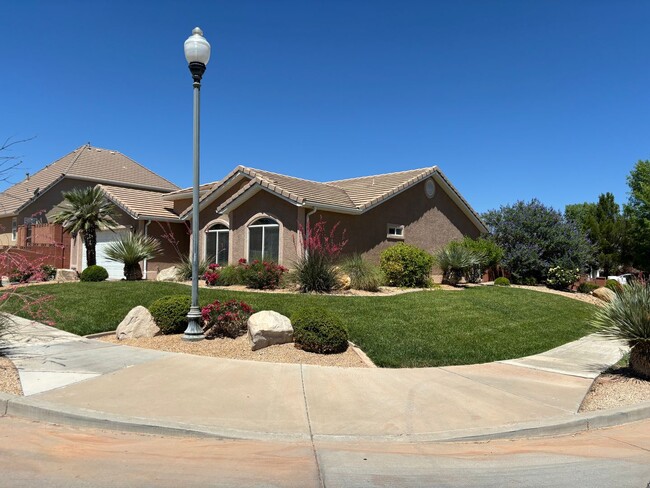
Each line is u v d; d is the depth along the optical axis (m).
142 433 5.62
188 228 22.64
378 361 8.94
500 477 4.70
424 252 18.92
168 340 9.97
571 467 4.97
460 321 12.25
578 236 24.11
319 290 15.23
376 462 5.00
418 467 4.90
